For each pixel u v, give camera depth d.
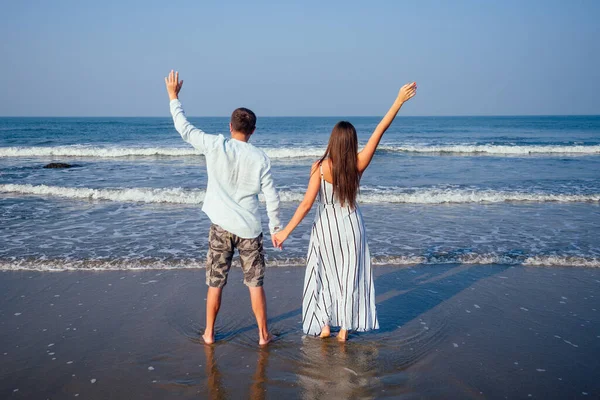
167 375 3.06
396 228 7.40
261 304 3.47
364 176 13.86
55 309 4.19
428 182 12.65
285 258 5.71
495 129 54.62
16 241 6.43
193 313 4.13
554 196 10.09
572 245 6.37
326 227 3.42
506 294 4.66
